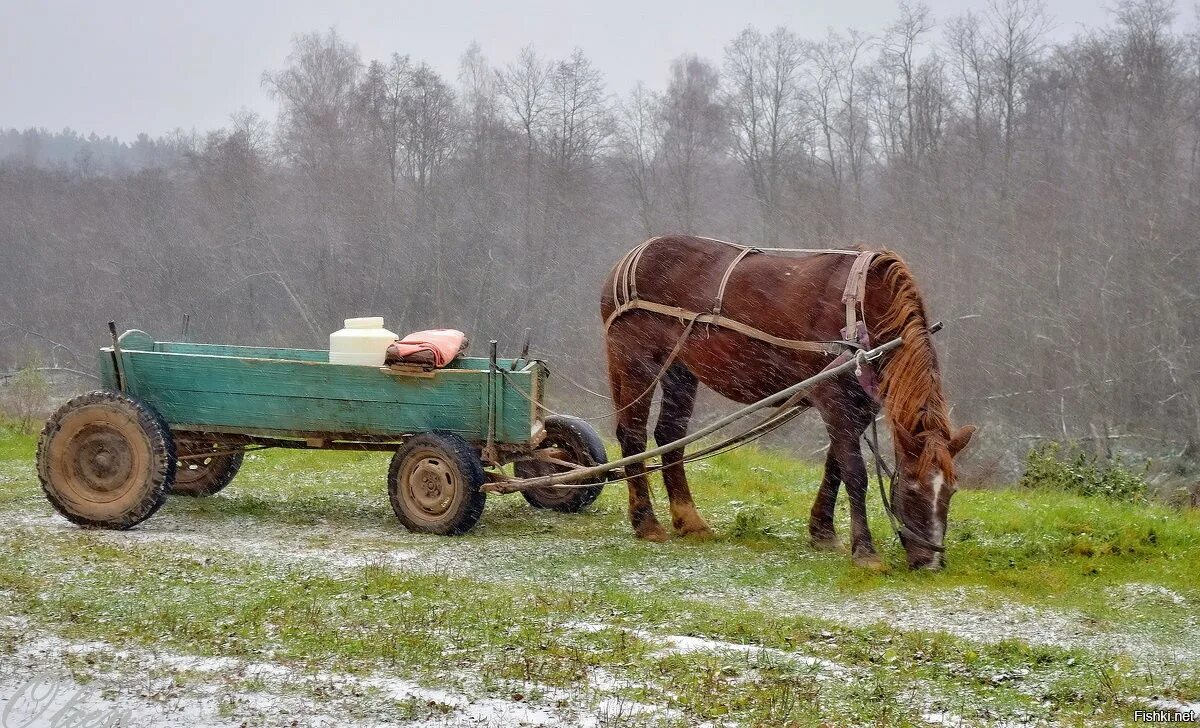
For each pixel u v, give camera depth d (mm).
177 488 10359
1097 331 28078
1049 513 9297
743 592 7137
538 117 41312
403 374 8672
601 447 9750
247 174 42344
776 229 34094
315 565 7516
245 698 4898
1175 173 31734
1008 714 4879
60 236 43781
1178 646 5969
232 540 8398
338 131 42812
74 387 33188
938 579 7316
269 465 12633
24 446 14242
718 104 41625
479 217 37438
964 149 35875
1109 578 7422
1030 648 5828
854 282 7711
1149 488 17125
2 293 41344
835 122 40000
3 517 9273
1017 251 30188
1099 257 29469
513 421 8570
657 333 8938
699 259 8836
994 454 26141
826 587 7250
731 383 8500
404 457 8773
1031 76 37719
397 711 4777
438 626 6047
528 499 10180
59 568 7199
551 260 36406
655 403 25203
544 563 7891
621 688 5109
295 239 39531
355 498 10578
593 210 37969
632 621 6332
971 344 29312
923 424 7371
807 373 7977
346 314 37094
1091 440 26625
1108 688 5188
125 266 40562
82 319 39781
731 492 11297
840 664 5598
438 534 8727
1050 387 28281
